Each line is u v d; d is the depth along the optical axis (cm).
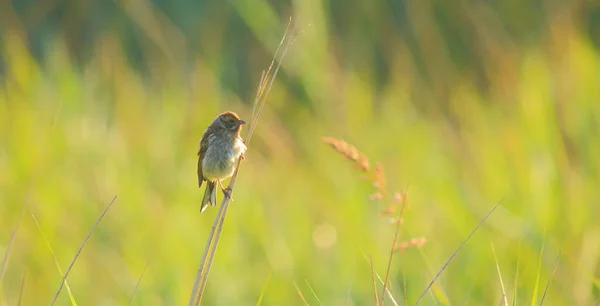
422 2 1836
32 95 1541
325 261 1120
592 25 1803
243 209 1238
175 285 1072
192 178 1354
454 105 1569
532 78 1396
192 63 1792
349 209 1184
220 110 1609
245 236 1194
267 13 1470
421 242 742
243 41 1922
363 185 1229
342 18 1917
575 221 1091
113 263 1132
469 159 1340
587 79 1350
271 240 1161
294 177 1330
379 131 1451
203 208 950
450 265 1044
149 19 1728
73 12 2042
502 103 1490
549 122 1284
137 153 1400
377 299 677
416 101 1648
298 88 1692
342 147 768
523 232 1059
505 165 1236
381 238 1107
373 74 1753
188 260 1130
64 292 1073
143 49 1909
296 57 1411
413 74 1680
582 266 941
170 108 1534
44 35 2028
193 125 1508
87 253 1143
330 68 1473
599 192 1140
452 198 1172
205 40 1831
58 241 1162
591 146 1233
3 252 1134
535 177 1145
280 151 1419
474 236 1067
